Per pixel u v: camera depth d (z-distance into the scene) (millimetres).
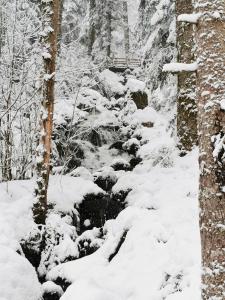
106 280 6234
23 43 10141
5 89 10195
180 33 10391
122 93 16484
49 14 8102
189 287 5324
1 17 10242
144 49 14906
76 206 9227
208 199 3814
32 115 10430
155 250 6430
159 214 7316
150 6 18125
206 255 3867
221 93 3812
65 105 12250
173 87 12984
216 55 3881
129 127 14172
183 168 9477
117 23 27969
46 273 7352
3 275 6320
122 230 7293
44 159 8086
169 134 12859
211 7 3912
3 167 9648
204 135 3881
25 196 8734
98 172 10945
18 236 7660
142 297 5695
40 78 8398
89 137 13961
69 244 7555
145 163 10883
